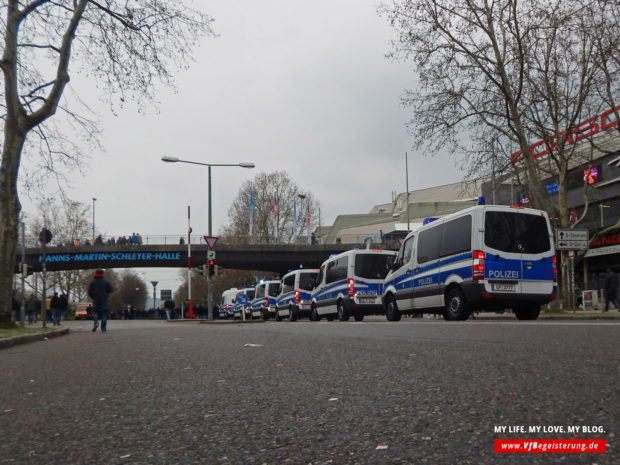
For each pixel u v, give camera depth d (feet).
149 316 285.23
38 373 19.85
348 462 7.05
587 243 64.18
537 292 45.88
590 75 77.71
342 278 71.10
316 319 80.79
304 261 206.39
